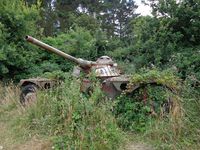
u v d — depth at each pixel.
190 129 5.83
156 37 10.21
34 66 12.36
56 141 5.79
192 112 6.24
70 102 6.28
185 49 9.87
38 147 5.89
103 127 5.85
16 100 8.73
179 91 6.91
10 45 11.59
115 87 7.15
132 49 11.93
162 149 5.59
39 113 6.85
